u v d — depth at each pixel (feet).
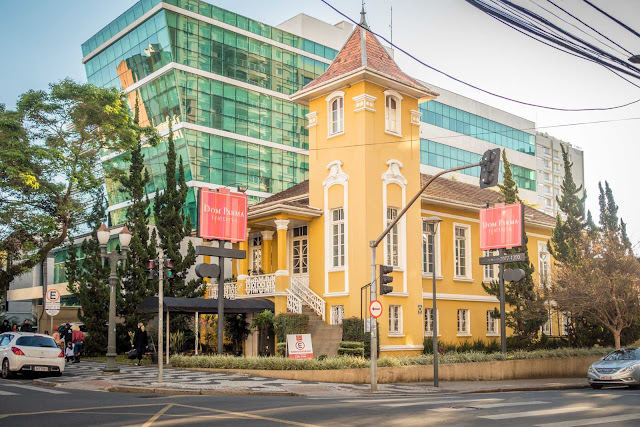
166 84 171.53
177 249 103.50
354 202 92.22
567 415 40.91
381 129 94.73
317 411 41.63
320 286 95.91
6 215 92.63
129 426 34.68
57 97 94.99
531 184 292.61
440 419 38.17
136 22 178.19
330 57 213.25
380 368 72.49
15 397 51.06
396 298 92.02
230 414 39.68
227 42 182.09
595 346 103.24
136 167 106.83
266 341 94.48
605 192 110.22
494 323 114.01
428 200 100.99
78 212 106.32
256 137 185.26
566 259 102.73
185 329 99.76
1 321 139.95
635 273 97.76
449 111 251.39
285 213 93.86
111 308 75.77
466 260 110.83
